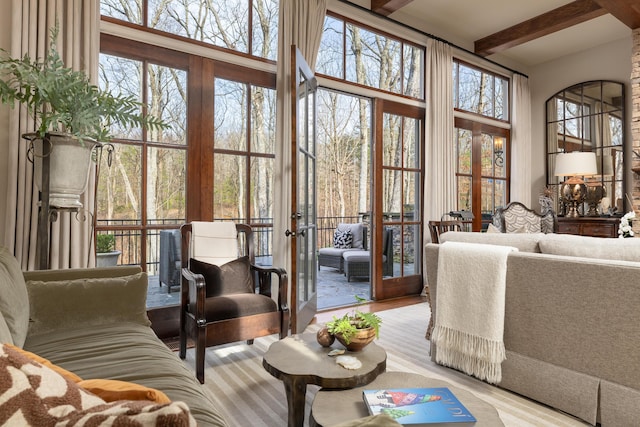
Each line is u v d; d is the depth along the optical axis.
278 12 3.45
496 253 2.09
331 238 8.37
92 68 2.61
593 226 4.95
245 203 3.39
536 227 4.66
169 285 3.08
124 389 0.71
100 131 2.17
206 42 3.22
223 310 2.37
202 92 3.16
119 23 2.80
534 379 1.98
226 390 2.16
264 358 1.62
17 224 2.38
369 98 4.40
